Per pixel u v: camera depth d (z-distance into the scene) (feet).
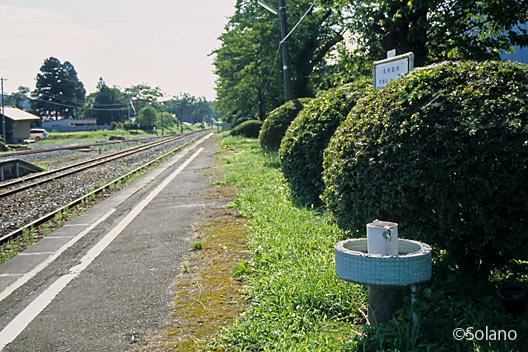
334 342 10.89
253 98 159.94
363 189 13.61
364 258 10.44
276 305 13.16
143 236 24.56
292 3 99.71
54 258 21.45
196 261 19.04
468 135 11.83
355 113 15.30
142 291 15.97
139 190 44.29
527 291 11.90
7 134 209.36
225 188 40.34
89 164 78.95
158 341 12.12
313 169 27.32
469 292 12.90
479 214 11.70
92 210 34.88
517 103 11.77
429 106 12.72
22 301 15.94
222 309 13.82
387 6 42.09
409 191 12.63
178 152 104.58
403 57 21.62
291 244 19.16
